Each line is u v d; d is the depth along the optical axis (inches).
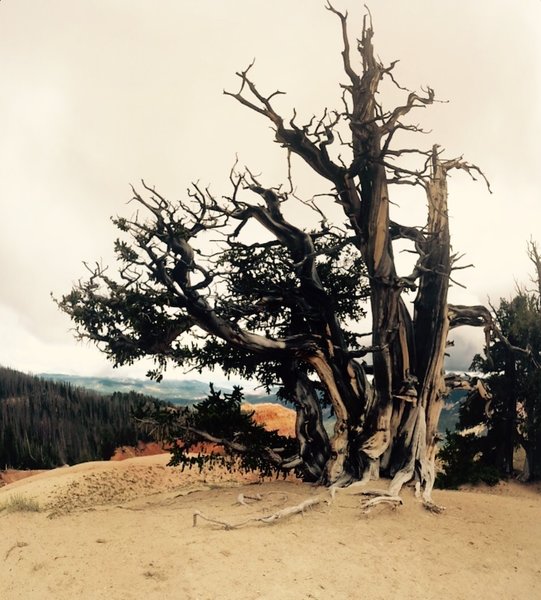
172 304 809.5
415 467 783.7
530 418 1300.4
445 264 858.1
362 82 833.5
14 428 2955.2
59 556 438.9
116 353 861.2
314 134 804.6
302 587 399.9
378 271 818.8
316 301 864.9
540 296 1416.1
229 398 919.7
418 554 508.4
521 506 783.7
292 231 869.2
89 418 3280.0
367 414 828.6
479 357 1413.6
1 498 944.9
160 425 872.3
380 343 815.7
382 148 806.5
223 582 392.2
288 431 1955.0
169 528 526.0
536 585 476.4
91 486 1040.8
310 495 733.3
